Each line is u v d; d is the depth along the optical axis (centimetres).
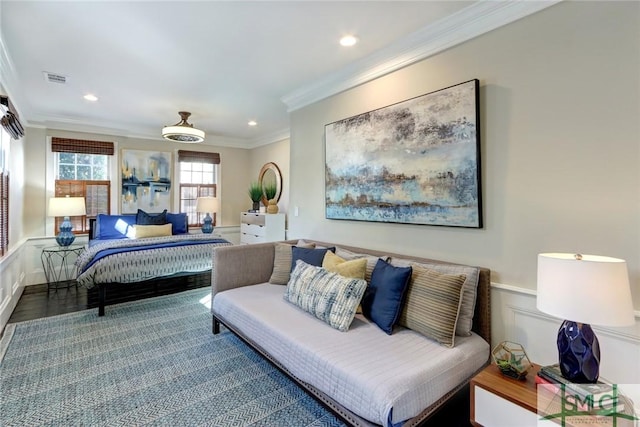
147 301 388
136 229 470
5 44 245
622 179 156
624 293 126
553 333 178
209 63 284
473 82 207
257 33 234
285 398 199
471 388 152
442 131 226
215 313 285
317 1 196
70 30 227
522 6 187
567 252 173
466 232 218
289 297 248
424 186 238
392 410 135
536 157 184
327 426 175
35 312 347
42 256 462
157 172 566
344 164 307
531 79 185
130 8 202
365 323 211
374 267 234
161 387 208
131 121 491
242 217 594
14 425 171
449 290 188
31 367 230
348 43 249
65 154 490
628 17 153
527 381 149
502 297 199
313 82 329
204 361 244
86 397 196
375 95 280
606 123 160
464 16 209
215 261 290
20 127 330
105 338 282
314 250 286
